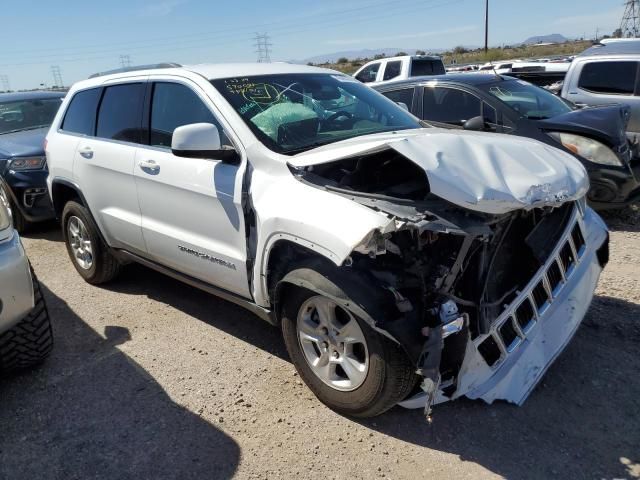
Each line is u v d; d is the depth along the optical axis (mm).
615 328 3707
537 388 3115
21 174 6535
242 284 3340
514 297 2926
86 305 4578
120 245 4453
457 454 2654
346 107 3842
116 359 3662
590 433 2744
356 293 2561
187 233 3666
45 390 3336
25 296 3008
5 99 8133
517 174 2643
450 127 4785
